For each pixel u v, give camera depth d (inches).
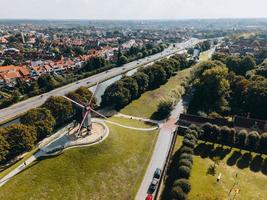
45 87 7381.9
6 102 6323.8
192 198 3184.1
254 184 3553.2
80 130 4325.8
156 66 7795.3
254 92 5605.3
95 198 3356.3
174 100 5959.6
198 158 4074.8
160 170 3804.1
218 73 6156.5
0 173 3595.0
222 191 3366.1
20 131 3966.5
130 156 4158.5
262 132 4781.0
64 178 3533.5
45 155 3860.7
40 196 3250.5
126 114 5861.2
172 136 4879.4
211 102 6131.9
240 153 4276.6
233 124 4938.5
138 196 3385.8
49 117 4569.4
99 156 3973.9
